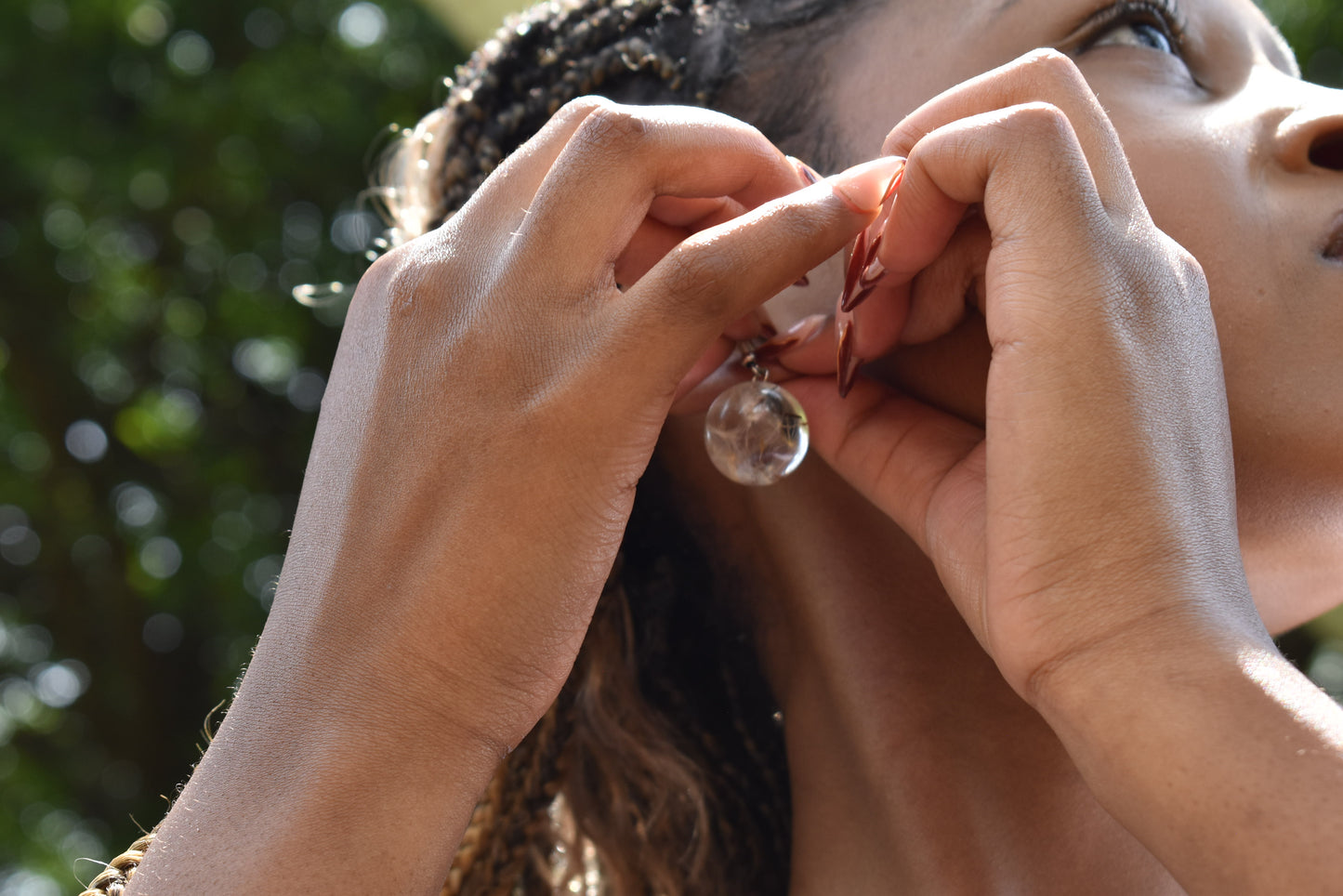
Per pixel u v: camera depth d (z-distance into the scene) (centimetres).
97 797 290
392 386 51
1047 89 51
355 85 275
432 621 50
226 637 296
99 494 300
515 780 63
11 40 267
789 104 58
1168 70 55
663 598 64
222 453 302
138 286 295
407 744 50
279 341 296
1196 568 48
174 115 264
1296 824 46
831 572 59
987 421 49
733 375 57
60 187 267
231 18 280
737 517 61
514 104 63
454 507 50
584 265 51
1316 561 56
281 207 288
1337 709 47
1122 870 57
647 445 50
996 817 57
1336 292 52
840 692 59
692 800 65
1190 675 47
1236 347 52
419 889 49
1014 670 49
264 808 50
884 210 52
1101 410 49
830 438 55
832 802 59
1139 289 49
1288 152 53
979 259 52
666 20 61
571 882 68
